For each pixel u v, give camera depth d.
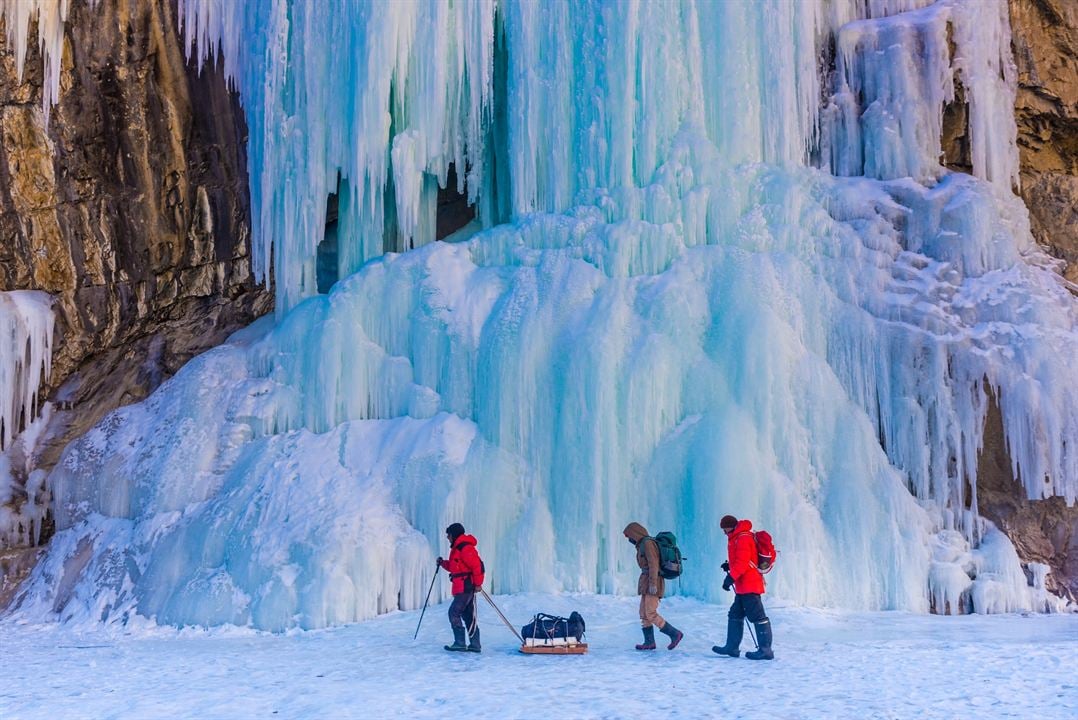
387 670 8.77
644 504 12.98
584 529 12.95
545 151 15.87
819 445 13.03
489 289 15.08
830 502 12.66
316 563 12.27
